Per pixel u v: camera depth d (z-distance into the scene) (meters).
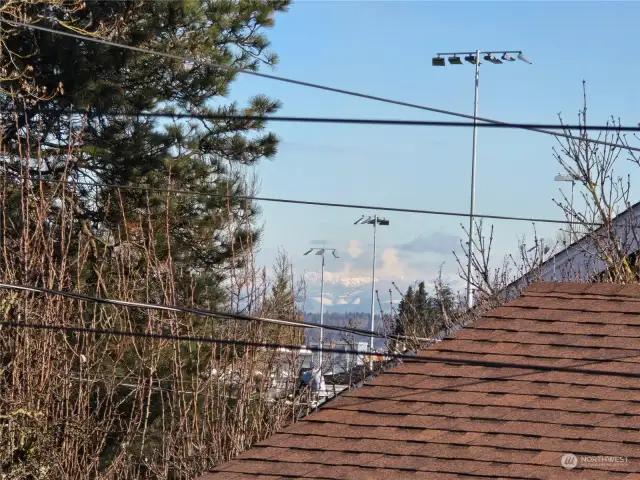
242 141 38.16
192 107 37.41
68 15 34.47
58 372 29.88
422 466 14.63
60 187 34.44
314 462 15.05
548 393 15.93
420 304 37.81
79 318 31.41
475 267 34.44
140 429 32.19
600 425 15.02
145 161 35.97
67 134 35.53
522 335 17.50
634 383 15.96
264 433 29.53
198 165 37.06
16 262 31.55
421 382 16.59
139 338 32.25
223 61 37.00
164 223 36.06
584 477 13.98
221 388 30.97
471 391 16.20
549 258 33.41
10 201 33.25
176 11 35.53
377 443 15.30
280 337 31.03
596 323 17.64
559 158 34.03
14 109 31.34
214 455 28.48
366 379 26.41
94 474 30.83
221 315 16.08
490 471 14.34
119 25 35.25
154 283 35.03
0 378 29.67
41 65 35.09
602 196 33.50
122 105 35.16
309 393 30.19
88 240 32.12
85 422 29.44
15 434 29.06
